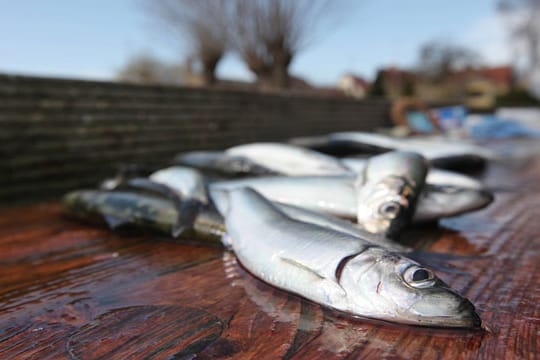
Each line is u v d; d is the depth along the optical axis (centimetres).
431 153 57
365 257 17
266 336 16
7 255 27
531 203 39
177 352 15
